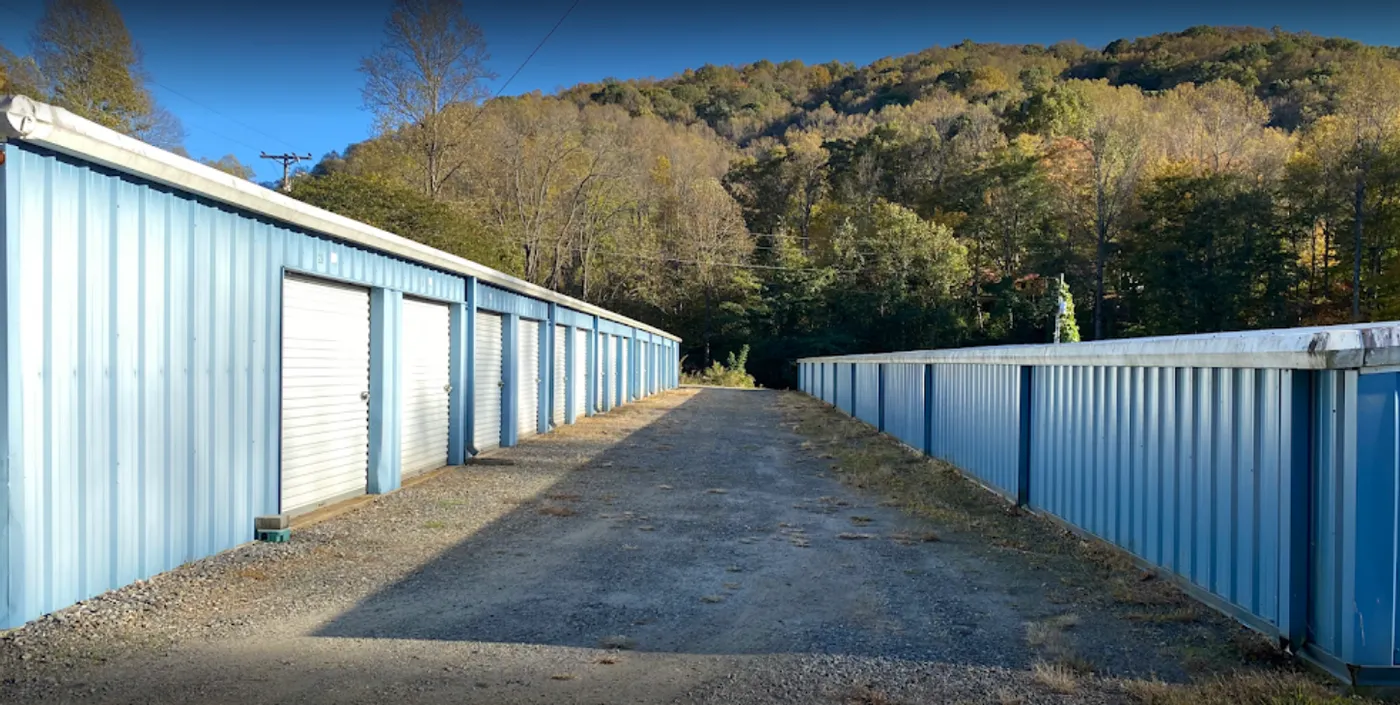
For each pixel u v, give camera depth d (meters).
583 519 8.27
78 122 4.56
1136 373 6.39
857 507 9.28
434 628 4.84
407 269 10.04
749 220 72.56
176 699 3.70
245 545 6.72
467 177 39.59
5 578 4.41
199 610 5.04
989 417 10.48
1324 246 47.28
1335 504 4.16
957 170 68.31
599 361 23.58
